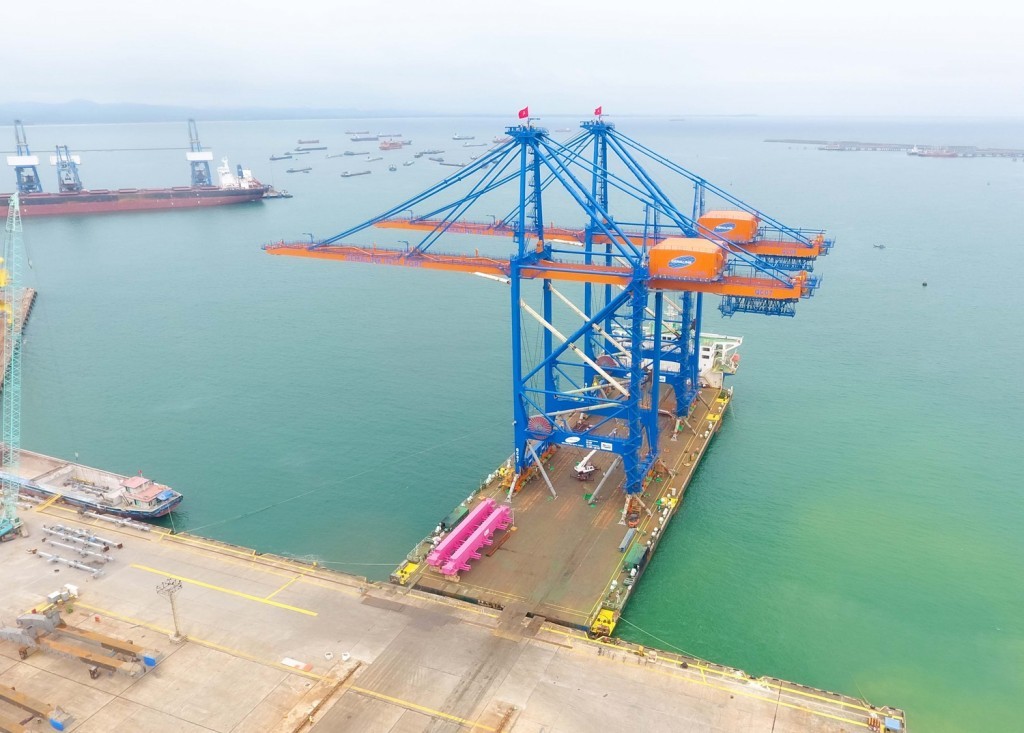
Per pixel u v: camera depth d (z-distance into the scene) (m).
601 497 77.12
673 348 98.94
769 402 108.00
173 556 69.12
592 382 94.25
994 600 65.81
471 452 91.62
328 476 86.62
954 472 87.56
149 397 110.38
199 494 83.19
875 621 63.03
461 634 57.50
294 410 104.88
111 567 67.38
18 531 73.12
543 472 77.81
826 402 108.00
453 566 62.91
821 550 72.69
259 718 49.88
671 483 80.44
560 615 59.16
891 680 56.69
